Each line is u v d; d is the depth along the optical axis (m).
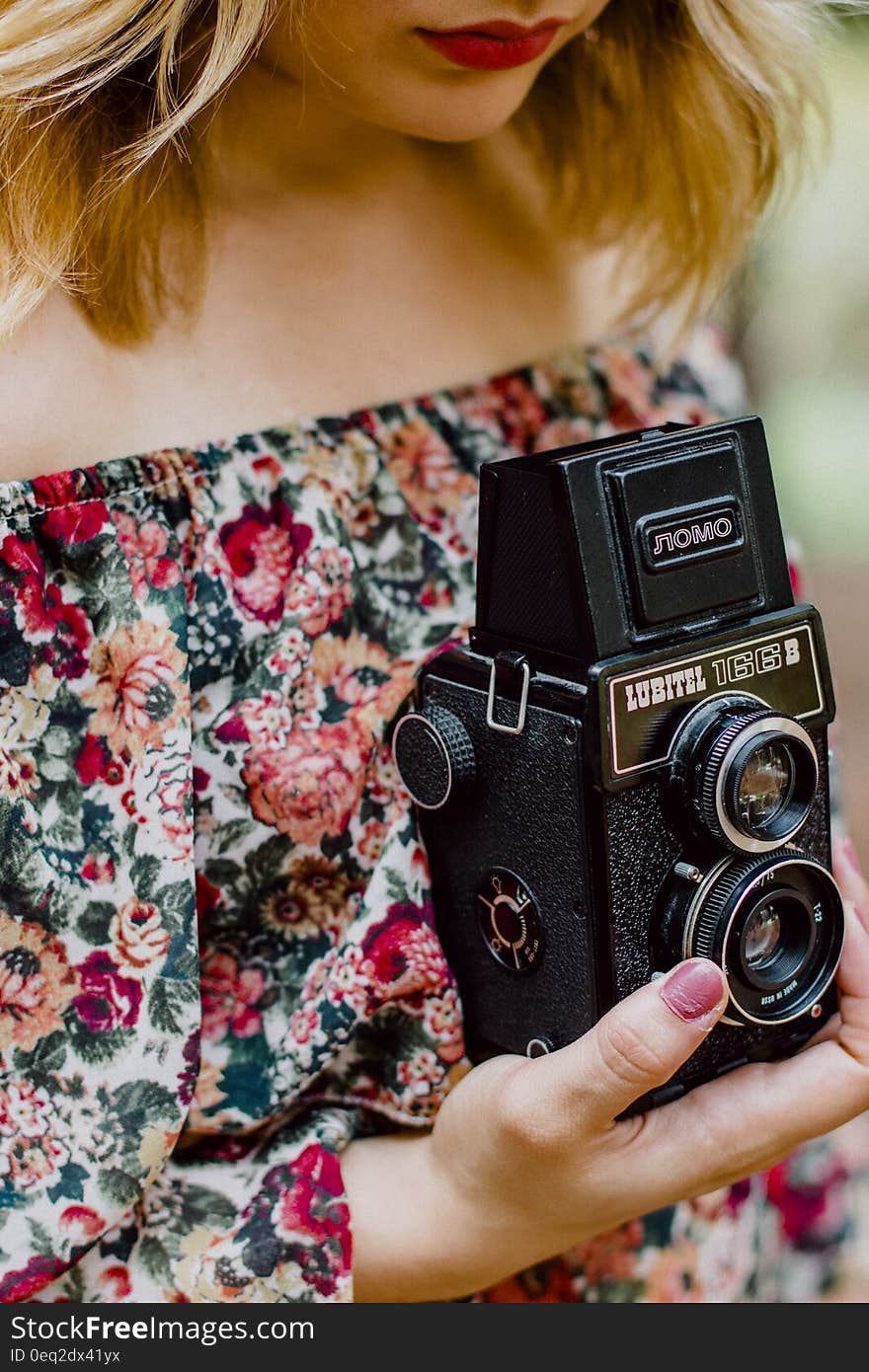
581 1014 0.81
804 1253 1.31
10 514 0.81
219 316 0.90
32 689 0.83
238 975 0.91
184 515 0.87
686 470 0.77
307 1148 0.88
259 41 0.82
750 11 1.01
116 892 0.85
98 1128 0.84
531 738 0.79
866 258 3.03
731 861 0.79
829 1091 0.85
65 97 0.82
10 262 0.80
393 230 0.98
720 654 0.78
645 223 1.09
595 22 1.03
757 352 3.04
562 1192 0.83
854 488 3.19
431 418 0.98
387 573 0.94
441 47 0.79
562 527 0.74
